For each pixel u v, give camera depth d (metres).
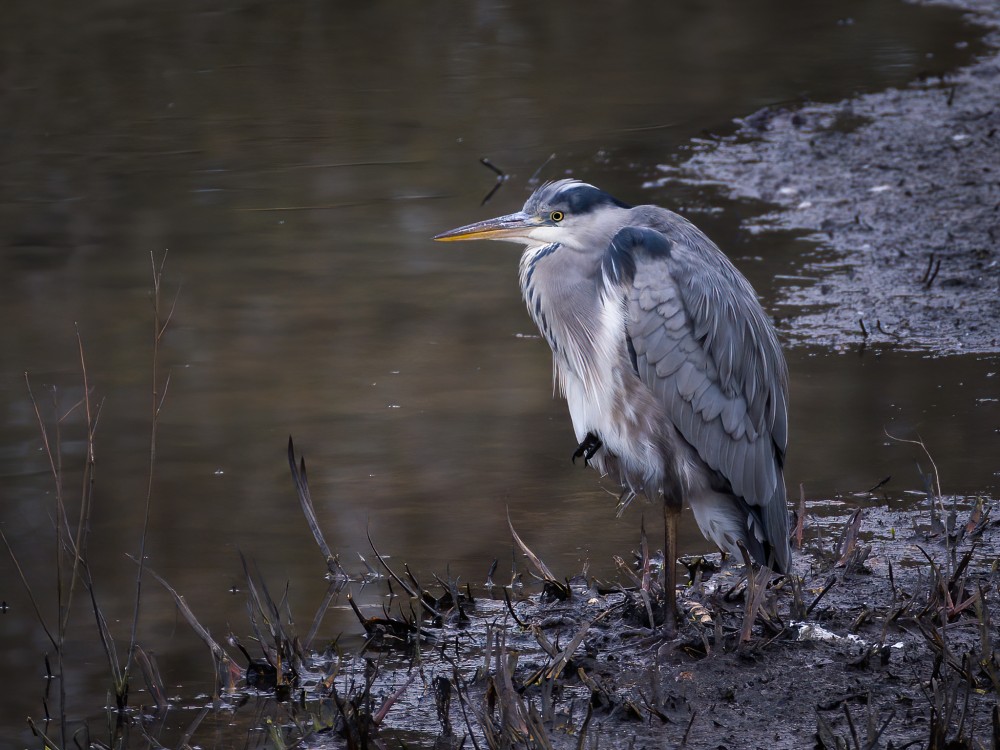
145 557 9.45
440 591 9.01
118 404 12.07
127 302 14.60
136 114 23.02
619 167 19.28
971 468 10.42
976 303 13.75
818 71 24.62
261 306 14.55
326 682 7.82
